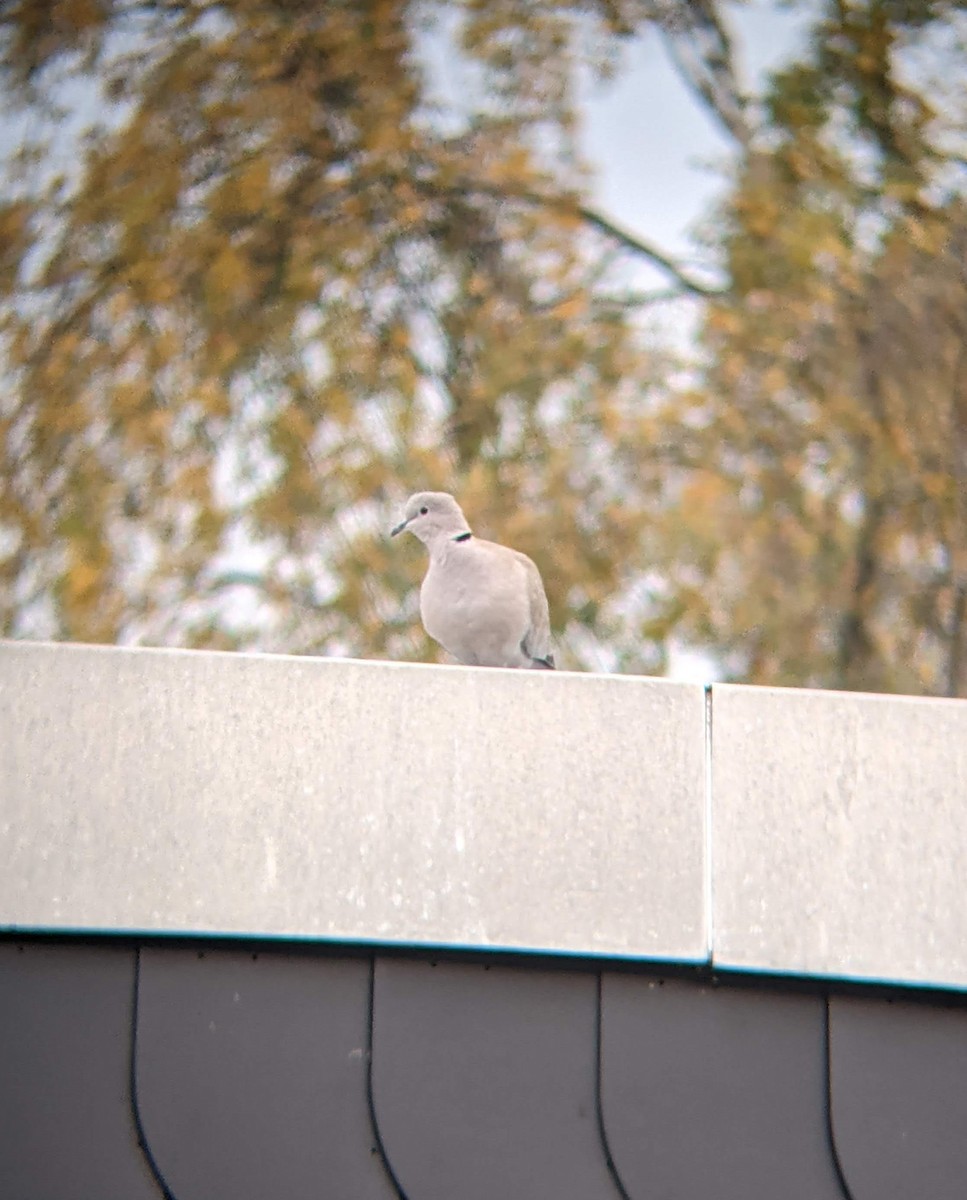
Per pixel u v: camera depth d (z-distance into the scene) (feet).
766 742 18.75
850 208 51.16
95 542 45.01
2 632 45.24
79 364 47.73
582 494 47.93
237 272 48.06
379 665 18.75
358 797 18.49
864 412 48.70
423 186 52.16
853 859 18.58
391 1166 18.07
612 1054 18.43
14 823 18.31
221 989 18.42
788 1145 18.34
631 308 51.26
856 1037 18.60
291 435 46.88
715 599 47.37
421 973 18.56
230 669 18.69
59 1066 18.15
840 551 48.52
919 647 49.11
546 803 18.54
